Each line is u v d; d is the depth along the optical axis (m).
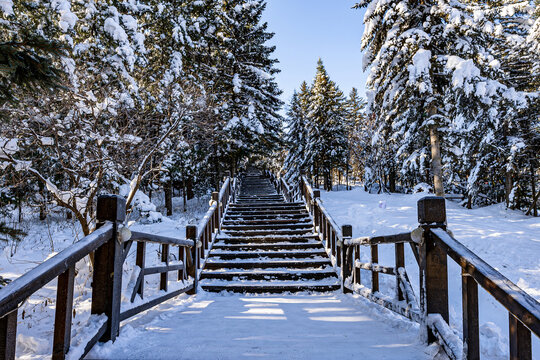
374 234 10.27
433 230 2.67
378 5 12.99
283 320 3.93
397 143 16.95
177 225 13.04
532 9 15.55
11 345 1.58
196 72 12.95
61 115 7.20
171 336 3.10
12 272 7.09
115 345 2.62
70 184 8.55
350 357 2.51
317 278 6.73
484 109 13.20
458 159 16.11
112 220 2.69
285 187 15.75
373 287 4.43
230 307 4.84
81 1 7.83
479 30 11.95
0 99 3.47
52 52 3.22
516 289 1.71
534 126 17.08
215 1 16.62
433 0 13.05
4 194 6.71
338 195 23.45
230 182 14.01
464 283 2.19
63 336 2.03
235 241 8.57
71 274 2.16
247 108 18.58
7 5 5.01
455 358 2.18
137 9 9.66
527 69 18.09
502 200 21.53
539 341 4.72
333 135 31.56
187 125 9.24
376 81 14.09
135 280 3.29
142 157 8.27
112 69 7.69
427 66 11.78
